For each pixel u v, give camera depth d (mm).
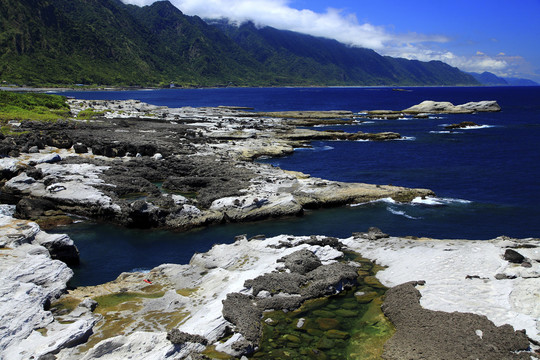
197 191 44281
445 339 15133
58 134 62875
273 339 16656
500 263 20562
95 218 36469
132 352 14750
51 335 15898
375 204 40250
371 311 18703
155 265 27719
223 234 33281
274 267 22250
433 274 20797
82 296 20328
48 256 23469
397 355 14891
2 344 15203
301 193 39969
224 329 16688
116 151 56250
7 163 44594
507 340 14531
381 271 22844
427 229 33938
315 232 33406
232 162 54000
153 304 19078
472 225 34812
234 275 21281
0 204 39812
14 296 17625
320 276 21094
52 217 35594
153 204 35969
